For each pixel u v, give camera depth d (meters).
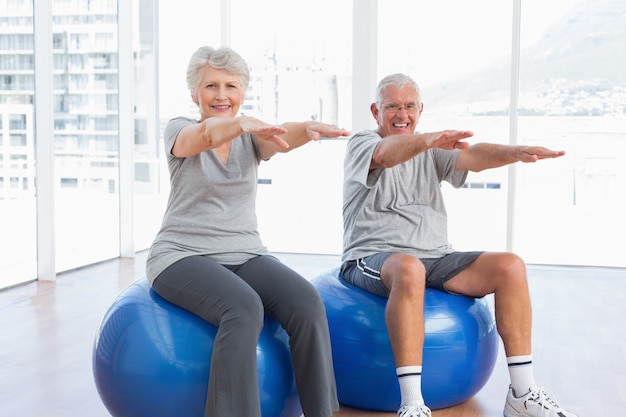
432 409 2.43
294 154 5.36
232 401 1.88
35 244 4.54
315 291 2.08
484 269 2.36
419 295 2.22
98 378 2.11
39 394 2.57
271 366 2.04
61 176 4.82
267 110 5.36
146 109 5.64
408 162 2.54
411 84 2.57
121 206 5.46
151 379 1.99
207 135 2.02
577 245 5.08
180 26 5.54
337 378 2.41
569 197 5.04
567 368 2.90
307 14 5.24
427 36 5.02
